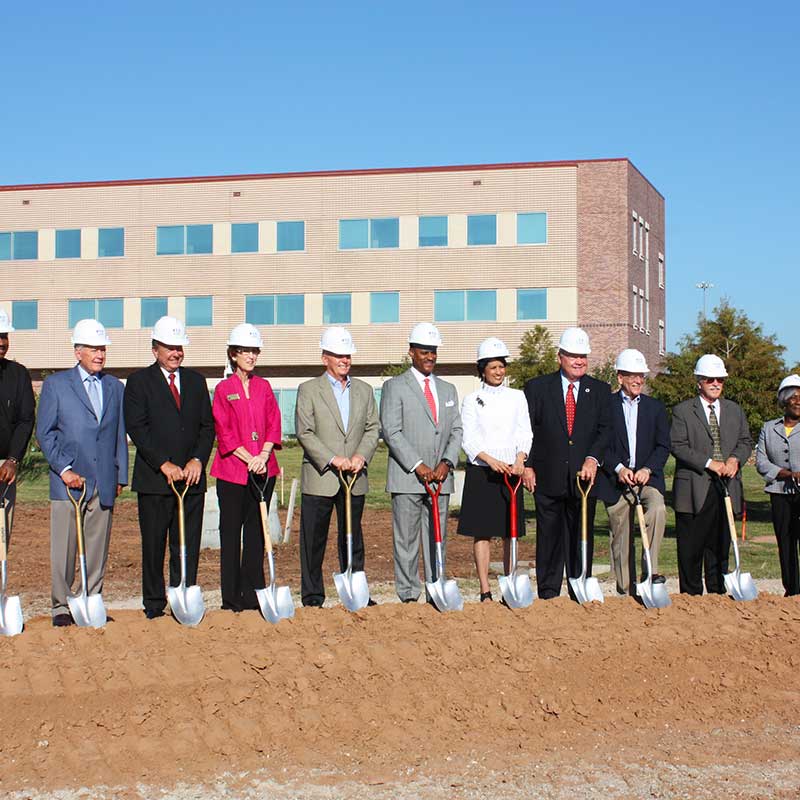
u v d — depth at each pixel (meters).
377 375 46.88
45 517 18.08
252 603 8.52
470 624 8.05
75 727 6.30
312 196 47.00
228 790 5.64
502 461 8.84
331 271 46.88
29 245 49.03
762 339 20.55
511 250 45.56
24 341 49.06
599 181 45.00
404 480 8.69
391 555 14.35
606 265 44.88
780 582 11.83
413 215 46.28
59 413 7.94
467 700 6.94
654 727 6.74
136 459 8.09
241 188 47.47
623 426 9.23
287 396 47.59
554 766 6.02
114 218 48.38
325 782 5.75
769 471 9.53
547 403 9.00
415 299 46.31
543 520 9.05
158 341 8.10
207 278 47.72
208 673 6.88
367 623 7.96
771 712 7.05
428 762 6.06
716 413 9.45
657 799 5.54
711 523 9.41
